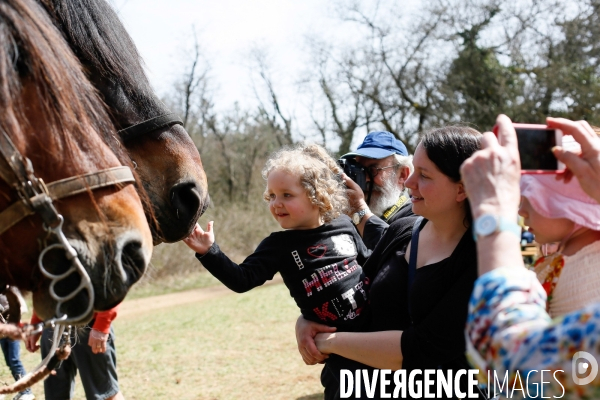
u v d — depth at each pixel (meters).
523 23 24.27
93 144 1.87
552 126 1.44
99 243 1.79
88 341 3.92
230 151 30.77
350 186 2.97
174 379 5.63
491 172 1.29
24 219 1.74
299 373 5.66
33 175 1.72
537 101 24.39
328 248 2.46
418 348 2.00
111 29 2.56
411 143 27.00
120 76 2.53
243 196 30.14
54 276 1.72
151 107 2.57
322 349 2.28
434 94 25.97
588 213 1.43
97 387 3.98
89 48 2.46
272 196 2.56
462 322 1.95
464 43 25.45
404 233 2.30
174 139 2.57
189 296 14.16
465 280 1.96
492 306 1.17
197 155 2.68
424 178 2.03
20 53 1.77
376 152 3.23
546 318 1.15
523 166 1.44
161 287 15.63
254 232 21.78
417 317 2.06
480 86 25.19
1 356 6.89
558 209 1.45
